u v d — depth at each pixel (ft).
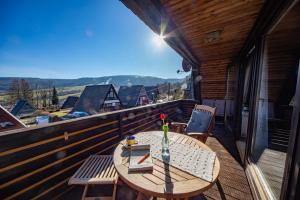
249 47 8.96
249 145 7.43
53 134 5.65
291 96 10.32
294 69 9.82
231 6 5.70
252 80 7.51
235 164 8.04
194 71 17.62
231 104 16.56
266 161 7.66
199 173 3.76
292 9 4.89
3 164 4.38
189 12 6.09
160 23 6.41
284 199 3.58
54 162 5.72
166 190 3.18
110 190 5.97
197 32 8.07
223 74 16.14
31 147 5.01
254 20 6.86
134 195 5.72
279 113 10.89
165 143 5.16
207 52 12.26
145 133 6.78
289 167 3.43
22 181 4.83
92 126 7.43
